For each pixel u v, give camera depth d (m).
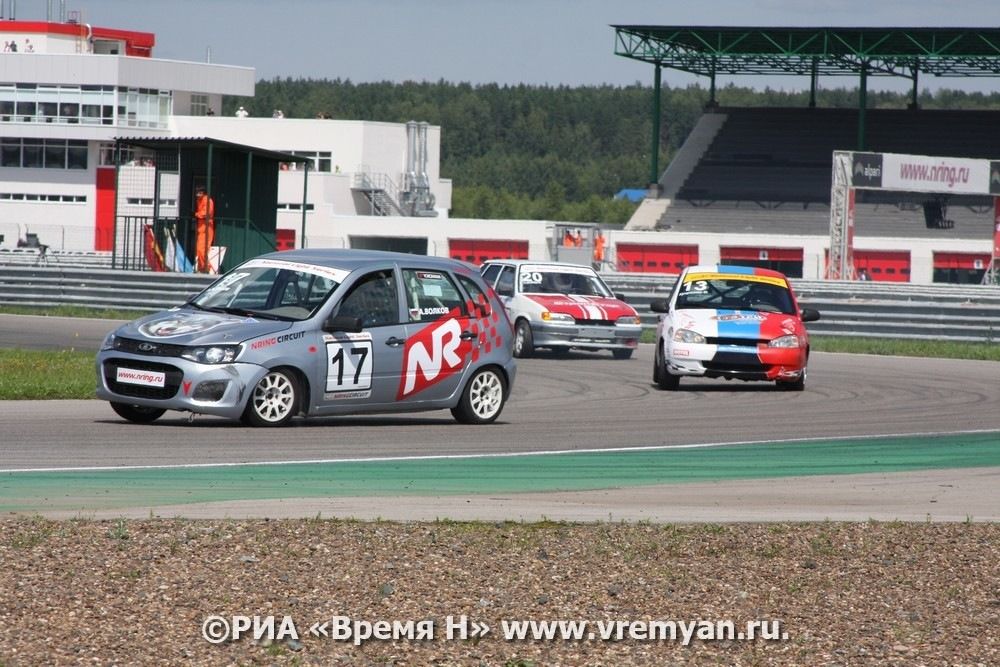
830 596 21.94
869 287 136.62
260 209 112.38
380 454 36.75
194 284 99.50
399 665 18.20
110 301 101.50
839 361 79.94
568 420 47.16
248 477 31.80
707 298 61.94
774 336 59.16
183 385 39.56
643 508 29.50
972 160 191.25
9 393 47.91
